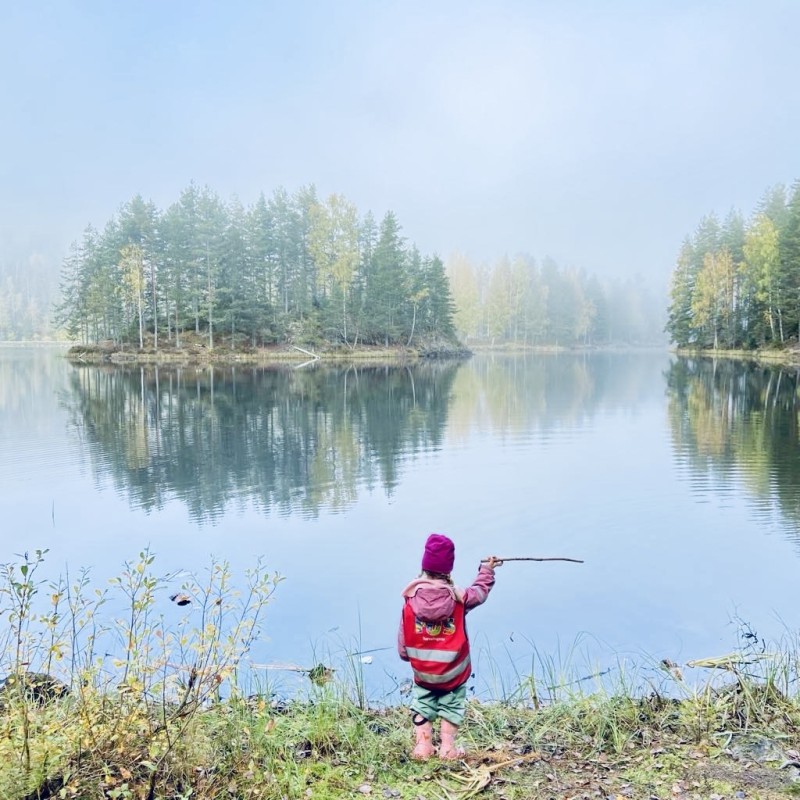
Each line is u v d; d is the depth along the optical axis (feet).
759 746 12.17
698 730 12.99
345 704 14.57
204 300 208.95
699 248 253.44
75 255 230.68
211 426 69.15
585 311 401.08
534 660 19.16
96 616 21.58
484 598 12.76
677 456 51.83
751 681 15.43
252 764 10.37
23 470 47.91
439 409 84.07
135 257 199.72
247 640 16.42
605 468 47.75
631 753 12.25
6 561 29.01
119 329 211.41
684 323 255.29
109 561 29.01
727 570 27.27
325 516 36.22
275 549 30.55
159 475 46.50
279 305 224.94
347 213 223.51
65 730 10.53
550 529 33.37
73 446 57.26
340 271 218.59
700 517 34.99
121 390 108.68
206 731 11.78
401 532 33.19
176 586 25.52
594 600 24.34
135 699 11.14
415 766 11.80
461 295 335.88
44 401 92.07
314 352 217.77
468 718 14.34
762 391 101.40
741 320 223.51
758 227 213.25
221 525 34.55
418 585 12.26
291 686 16.83
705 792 10.57
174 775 10.19
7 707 11.16
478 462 50.65
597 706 14.35
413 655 12.27
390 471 47.70
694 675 16.81
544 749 12.51
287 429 67.15
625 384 122.93
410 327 244.01
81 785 9.70
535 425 70.08
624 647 20.20
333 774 11.27
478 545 31.27
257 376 142.92
